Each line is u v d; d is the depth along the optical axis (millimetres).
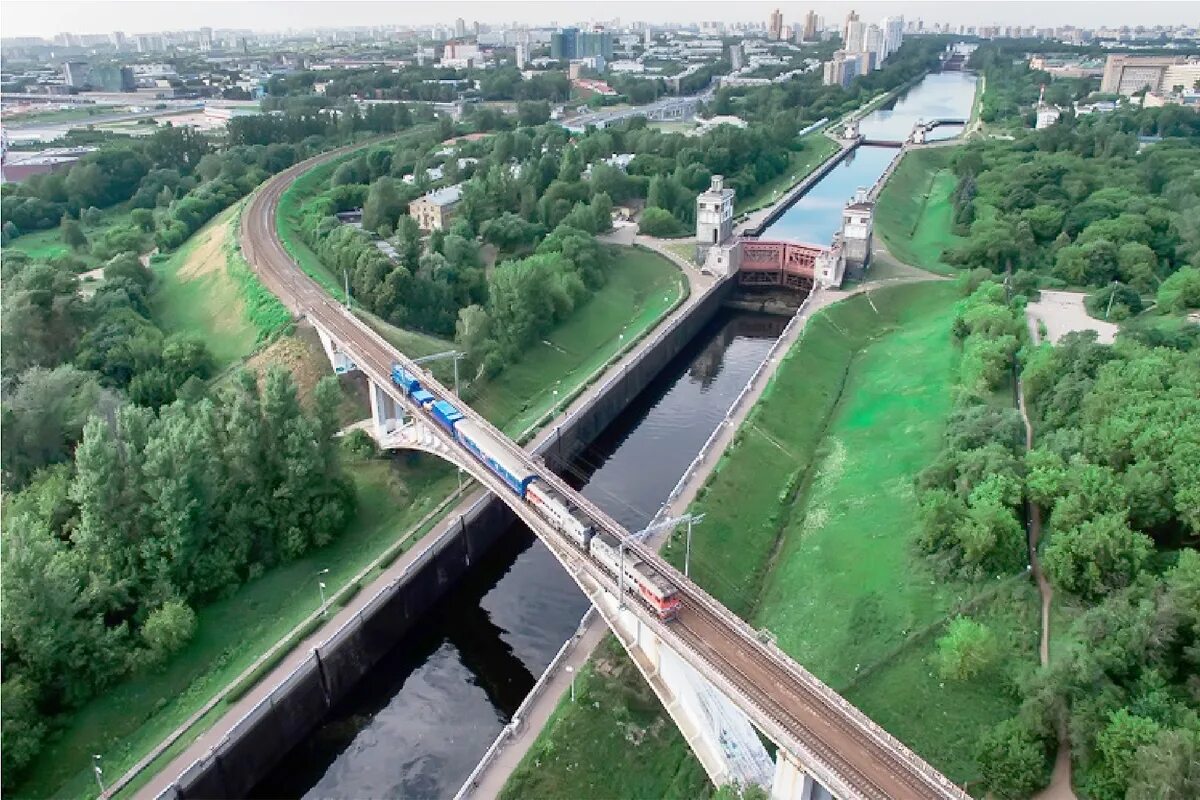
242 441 128000
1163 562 103438
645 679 101000
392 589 120812
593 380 183125
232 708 100938
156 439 117625
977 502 113000
